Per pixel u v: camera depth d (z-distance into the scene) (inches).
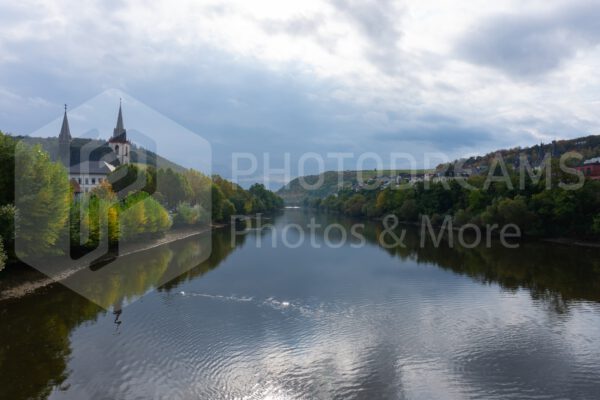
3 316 1418.6
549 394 937.5
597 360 1104.8
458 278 2055.9
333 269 2305.6
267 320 1407.5
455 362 1091.9
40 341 1205.1
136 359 1092.5
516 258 2632.9
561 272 2192.4
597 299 1663.4
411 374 1024.2
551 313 1487.5
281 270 2274.9
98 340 1217.4
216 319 1412.4
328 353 1143.0
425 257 2701.8
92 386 949.2
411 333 1290.6
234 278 2062.0
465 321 1403.8
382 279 2039.9
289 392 936.3
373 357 1118.4
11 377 984.3
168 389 943.0
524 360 1104.2
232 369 1043.3
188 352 1139.3
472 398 918.4
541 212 3385.8
